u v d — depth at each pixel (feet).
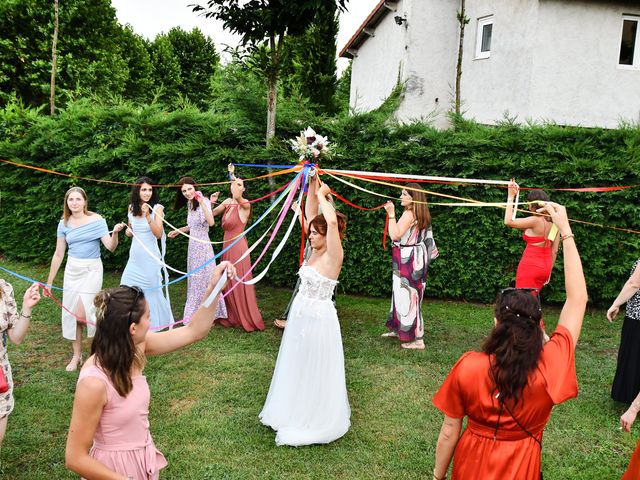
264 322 19.88
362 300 23.40
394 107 24.29
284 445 11.07
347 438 11.46
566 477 10.16
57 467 10.18
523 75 30.99
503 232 21.95
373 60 43.42
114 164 26.25
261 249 24.32
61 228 14.84
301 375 11.44
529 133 21.67
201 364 15.48
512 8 31.50
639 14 30.91
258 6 21.79
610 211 20.75
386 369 15.44
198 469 10.16
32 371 14.78
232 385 14.03
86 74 48.80
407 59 34.96
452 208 22.30
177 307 21.63
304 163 12.82
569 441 11.50
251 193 23.98
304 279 11.66
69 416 12.14
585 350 17.49
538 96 30.63
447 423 6.53
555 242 14.55
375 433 11.71
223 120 24.93
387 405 13.07
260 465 10.37
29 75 46.65
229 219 18.67
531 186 21.43
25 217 27.81
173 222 25.50
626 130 21.01
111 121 26.73
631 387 12.51
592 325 20.22
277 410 11.61
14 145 27.61
